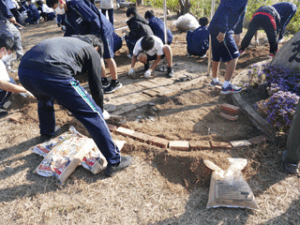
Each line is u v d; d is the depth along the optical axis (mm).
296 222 1950
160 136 3002
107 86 4320
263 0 9461
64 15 4137
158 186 2352
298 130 2150
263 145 2707
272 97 2814
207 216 2029
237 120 3270
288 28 8984
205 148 2742
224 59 3697
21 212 2121
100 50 2533
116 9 11609
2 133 3199
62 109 3662
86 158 2561
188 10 9445
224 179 2168
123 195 2262
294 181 2332
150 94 4031
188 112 3504
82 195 2271
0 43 3779
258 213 2033
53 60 2049
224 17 3305
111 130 3107
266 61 4832
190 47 5684
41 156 2766
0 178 2492
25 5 10180
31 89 2270
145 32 5156
